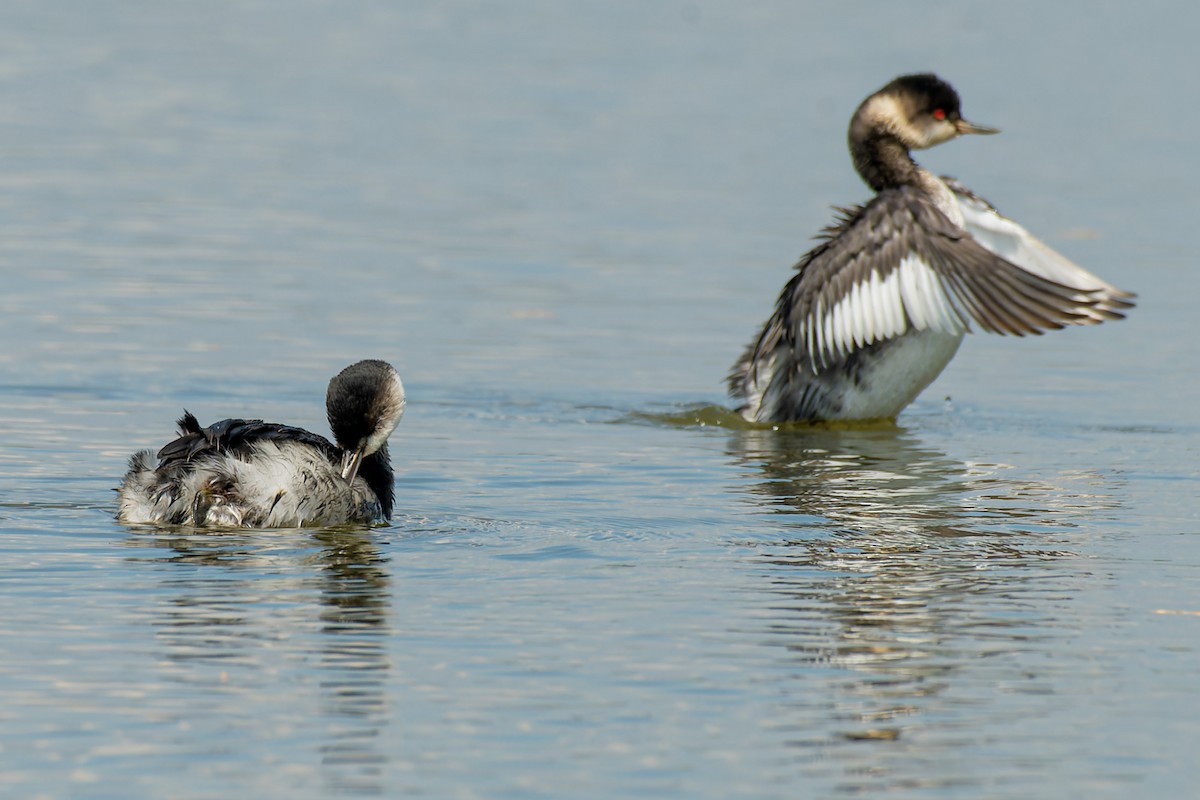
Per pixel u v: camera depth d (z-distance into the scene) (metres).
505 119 33.97
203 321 19.59
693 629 9.48
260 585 10.16
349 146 31.20
